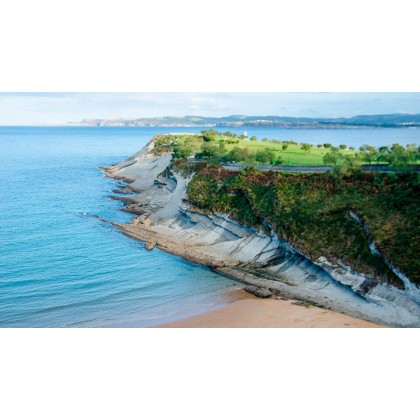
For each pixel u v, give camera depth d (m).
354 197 52.94
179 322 41.75
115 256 59.28
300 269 51.19
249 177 66.44
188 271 54.56
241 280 51.59
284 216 55.84
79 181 116.25
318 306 44.94
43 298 47.12
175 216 72.38
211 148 87.94
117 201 90.75
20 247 62.25
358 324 40.75
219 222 64.31
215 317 42.81
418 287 40.84
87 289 49.41
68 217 77.88
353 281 45.84
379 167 55.94
